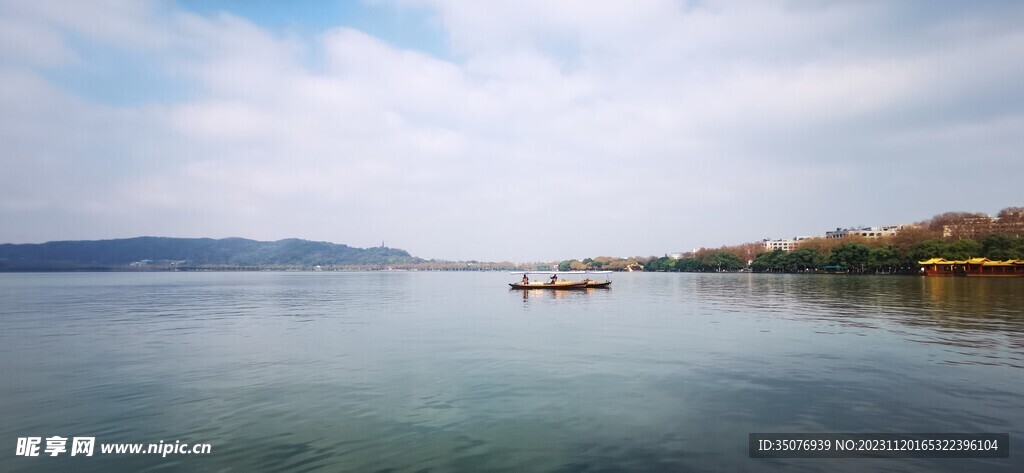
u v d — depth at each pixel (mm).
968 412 19031
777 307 62219
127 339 39250
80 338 40031
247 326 47406
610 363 28312
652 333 40375
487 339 37875
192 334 41844
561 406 20172
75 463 15398
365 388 23250
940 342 34344
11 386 24266
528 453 15547
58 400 21859
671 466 14586
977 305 60656
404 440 16688
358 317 55406
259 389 23297
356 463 14922
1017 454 15227
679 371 26141
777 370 26172
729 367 27016
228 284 175500
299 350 33562
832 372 25594
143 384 24469
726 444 16172
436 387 23297
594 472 14211
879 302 66562
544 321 50000
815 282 129000
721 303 70125
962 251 150125
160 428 18188
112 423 18828
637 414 19125
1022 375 24641
